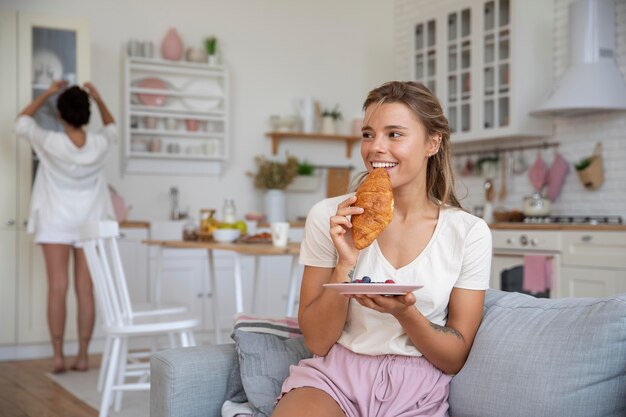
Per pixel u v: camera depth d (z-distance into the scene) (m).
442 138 1.78
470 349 1.69
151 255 5.53
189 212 6.18
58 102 4.58
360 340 1.69
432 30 6.10
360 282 1.51
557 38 5.33
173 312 3.78
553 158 5.34
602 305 1.51
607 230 4.25
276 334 1.98
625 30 4.77
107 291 3.34
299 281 6.05
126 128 5.85
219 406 1.87
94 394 4.00
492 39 5.45
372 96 1.71
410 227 1.74
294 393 1.65
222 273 5.82
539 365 1.51
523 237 4.77
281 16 6.62
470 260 1.69
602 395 1.46
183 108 6.11
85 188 4.71
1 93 5.02
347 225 1.58
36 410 3.65
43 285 5.15
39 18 5.11
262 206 6.46
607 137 4.93
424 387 1.65
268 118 6.54
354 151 6.90
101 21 5.88
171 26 6.15
